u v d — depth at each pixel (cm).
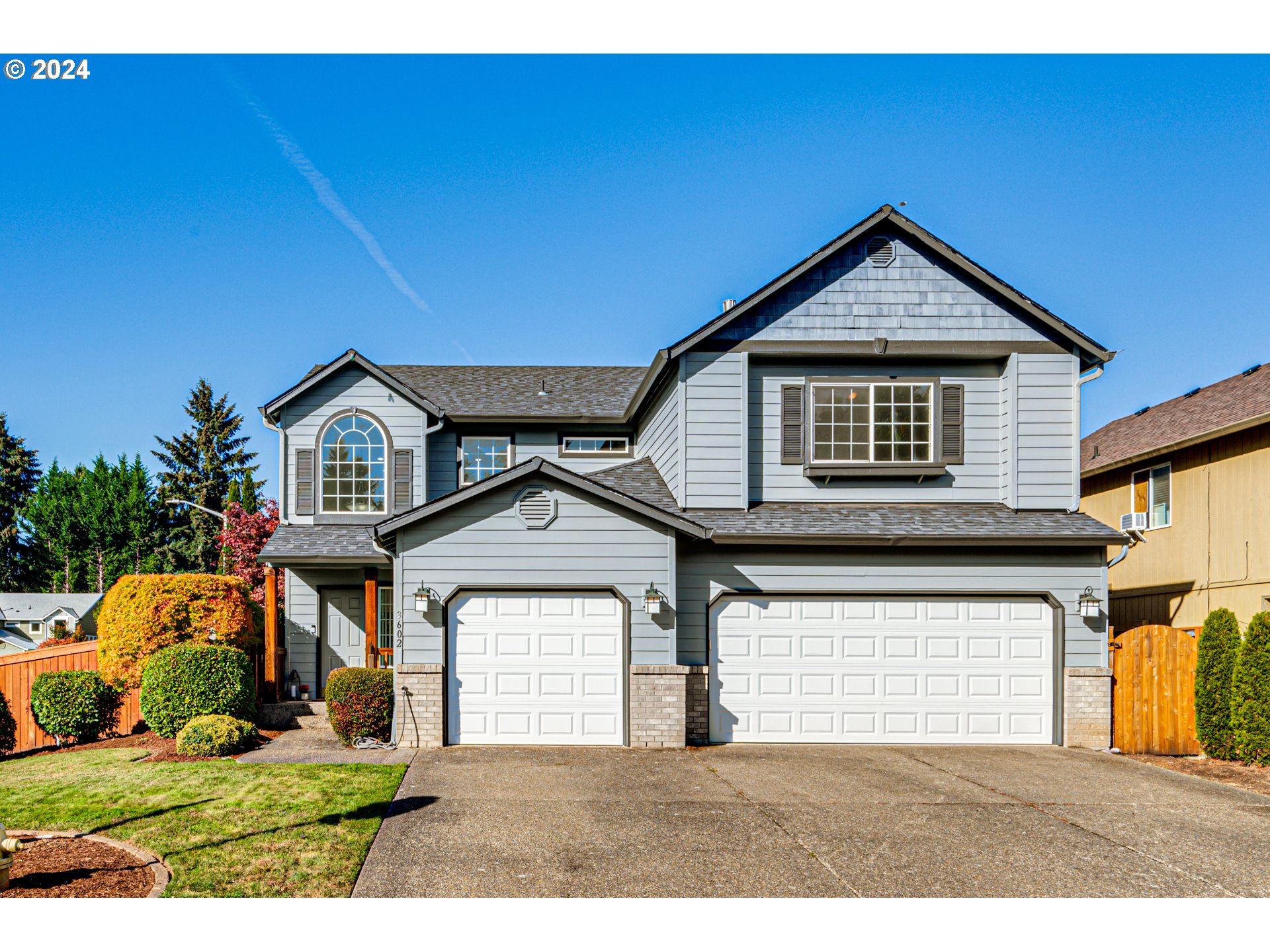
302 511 1783
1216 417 1730
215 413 5778
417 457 1803
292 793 978
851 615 1412
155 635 1477
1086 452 2231
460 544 1335
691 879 742
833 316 1483
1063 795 1058
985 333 1491
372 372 1775
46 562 6366
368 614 1627
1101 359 1485
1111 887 746
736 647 1402
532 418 1841
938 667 1411
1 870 675
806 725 1395
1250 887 753
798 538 1368
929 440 1509
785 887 728
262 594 2611
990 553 1428
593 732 1327
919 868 780
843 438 1502
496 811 930
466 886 717
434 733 1303
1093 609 1389
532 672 1330
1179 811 995
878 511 1469
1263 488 1559
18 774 1096
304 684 1691
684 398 1462
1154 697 1386
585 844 827
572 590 1341
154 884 700
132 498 6444
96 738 1419
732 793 1032
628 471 1675
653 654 1331
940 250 1488
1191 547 1745
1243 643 1317
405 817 899
